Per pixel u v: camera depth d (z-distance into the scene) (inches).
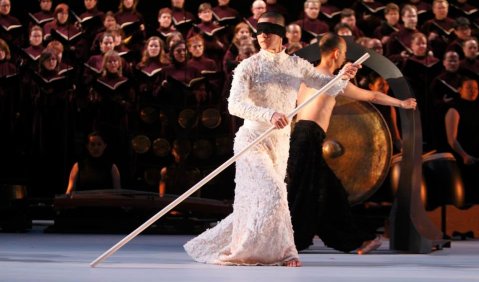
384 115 666.2
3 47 723.4
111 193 630.5
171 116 700.7
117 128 689.6
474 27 808.3
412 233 447.5
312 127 414.0
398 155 615.8
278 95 344.8
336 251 458.9
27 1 816.3
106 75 701.3
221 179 693.3
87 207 644.7
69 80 722.2
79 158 695.1
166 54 715.4
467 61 725.3
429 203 615.8
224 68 713.6
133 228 639.1
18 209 643.5
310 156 413.1
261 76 343.9
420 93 720.3
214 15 762.2
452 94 696.4
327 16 765.3
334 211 420.2
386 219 623.8
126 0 752.3
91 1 761.6
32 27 738.2
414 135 453.1
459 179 613.3
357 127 478.0
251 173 335.6
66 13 754.2
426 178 614.2
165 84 703.1
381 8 779.4
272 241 333.4
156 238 576.4
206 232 358.6
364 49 456.8
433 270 327.9
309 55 446.0
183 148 693.9
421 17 786.2
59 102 717.9
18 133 720.3
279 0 834.2
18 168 719.7
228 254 348.2
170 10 769.6
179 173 681.6
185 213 643.5
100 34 737.6
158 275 289.9
